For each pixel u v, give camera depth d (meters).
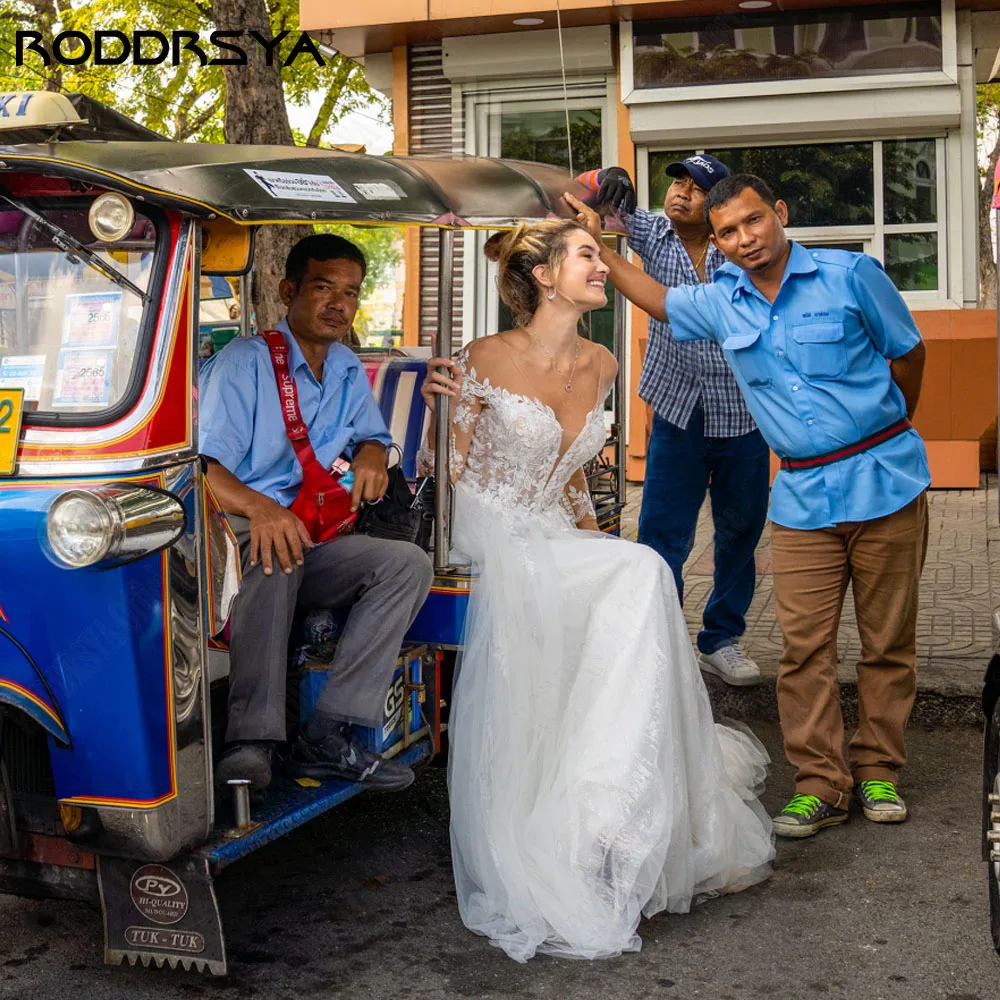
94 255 2.89
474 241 9.21
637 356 9.54
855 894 3.59
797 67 9.24
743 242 3.72
